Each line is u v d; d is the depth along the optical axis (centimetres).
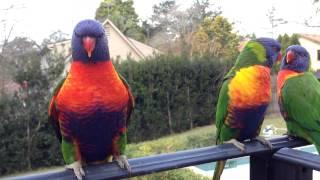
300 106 81
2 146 262
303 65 86
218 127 77
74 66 52
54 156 275
